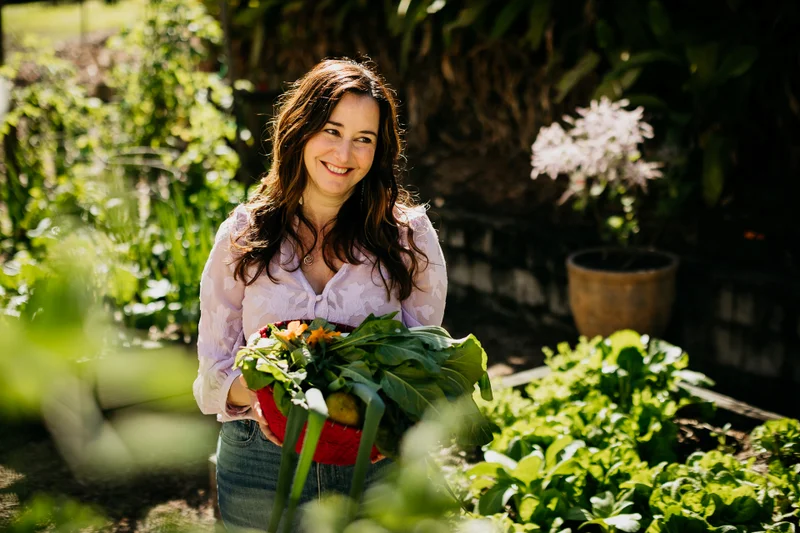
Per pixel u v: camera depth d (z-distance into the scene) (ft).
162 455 1.53
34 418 1.40
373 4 22.70
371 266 6.01
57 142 21.86
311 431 3.72
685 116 16.10
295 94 5.89
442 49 21.11
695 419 11.02
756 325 14.26
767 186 16.37
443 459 10.23
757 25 16.06
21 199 19.27
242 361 5.04
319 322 5.49
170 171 18.30
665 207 15.70
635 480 8.50
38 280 1.40
